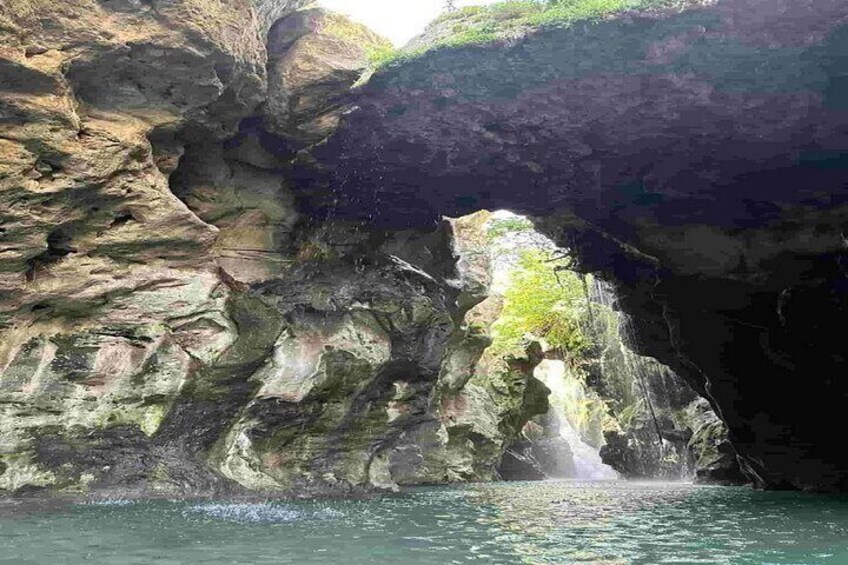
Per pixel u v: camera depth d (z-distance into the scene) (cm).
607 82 1364
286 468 1645
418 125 1494
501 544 933
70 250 1263
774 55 1259
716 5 1198
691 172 1623
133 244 1308
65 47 1118
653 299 2238
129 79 1229
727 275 1916
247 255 1583
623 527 1151
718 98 1370
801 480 2111
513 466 3716
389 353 1759
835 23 1186
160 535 922
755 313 2027
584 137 1516
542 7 1407
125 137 1234
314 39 1433
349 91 1441
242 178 1585
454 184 1717
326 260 1730
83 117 1203
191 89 1271
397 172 1648
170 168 1380
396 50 1490
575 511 1424
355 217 1789
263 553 813
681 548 928
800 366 1997
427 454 2727
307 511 1265
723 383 2220
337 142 1534
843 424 1953
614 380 3644
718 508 1502
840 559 856
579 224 2059
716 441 2739
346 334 1675
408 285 1852
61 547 817
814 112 1384
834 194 1631
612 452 3597
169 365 1368
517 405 3519
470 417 3056
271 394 1542
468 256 2408
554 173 1669
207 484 1459
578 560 822
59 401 1259
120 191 1254
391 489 1872
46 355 1249
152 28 1169
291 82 1420
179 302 1381
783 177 1608
